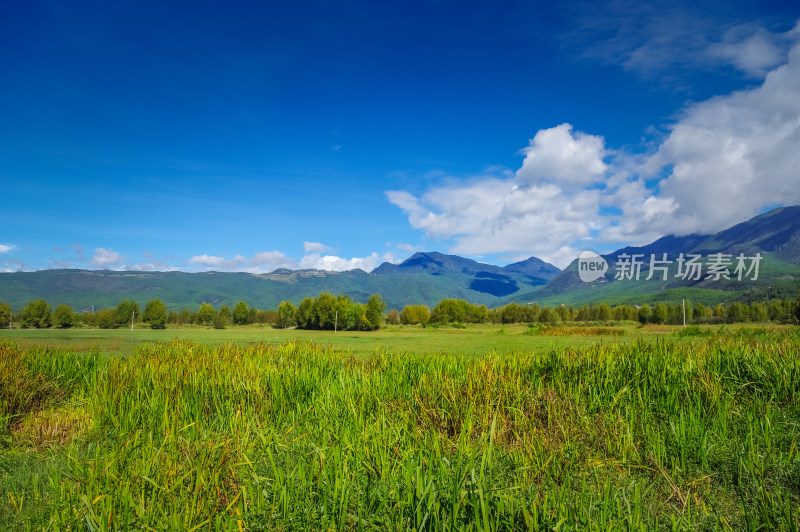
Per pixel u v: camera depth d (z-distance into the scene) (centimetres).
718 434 535
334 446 450
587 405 651
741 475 439
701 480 436
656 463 455
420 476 366
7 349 1080
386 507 352
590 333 4516
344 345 3200
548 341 3250
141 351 1282
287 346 1306
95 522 332
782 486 414
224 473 425
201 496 368
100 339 4406
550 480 400
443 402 648
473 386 691
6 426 699
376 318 8231
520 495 370
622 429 536
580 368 785
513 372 775
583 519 325
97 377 952
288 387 747
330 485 371
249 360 1044
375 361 1034
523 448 489
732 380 753
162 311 9444
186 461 445
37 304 9119
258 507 351
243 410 652
